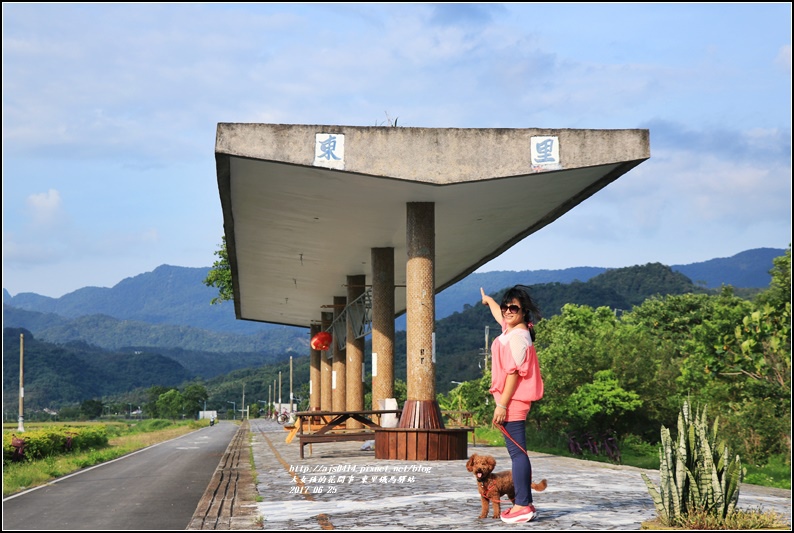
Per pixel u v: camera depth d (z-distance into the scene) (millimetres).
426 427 14680
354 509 7672
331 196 15508
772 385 26062
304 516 7273
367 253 22594
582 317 46156
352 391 26281
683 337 48625
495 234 19984
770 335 23562
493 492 6645
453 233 19484
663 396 32844
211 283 40219
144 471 15750
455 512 7234
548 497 8453
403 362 108938
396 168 13336
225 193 15172
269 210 17359
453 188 14234
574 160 13352
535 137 13461
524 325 6438
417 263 15352
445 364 110938
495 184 14070
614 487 9633
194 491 10906
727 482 6145
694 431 6168
